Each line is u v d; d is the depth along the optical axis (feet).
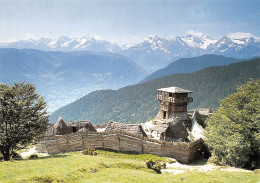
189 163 154.51
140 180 98.02
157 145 164.25
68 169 104.01
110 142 179.32
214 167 139.44
